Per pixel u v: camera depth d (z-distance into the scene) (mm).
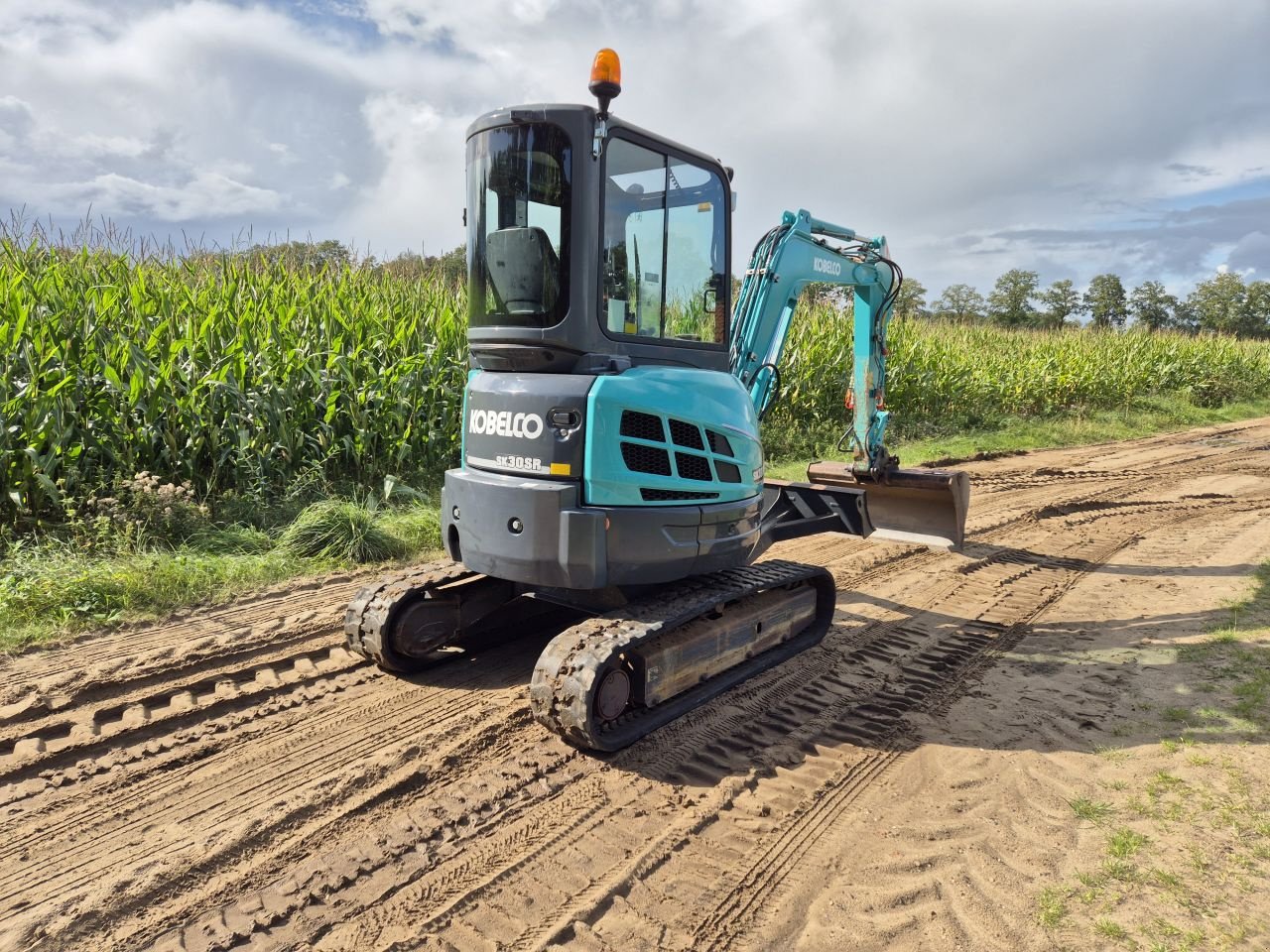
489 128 4016
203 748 3797
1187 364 22844
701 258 4633
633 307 4219
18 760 3625
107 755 3725
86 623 5090
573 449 3881
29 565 5527
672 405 4156
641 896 2945
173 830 3195
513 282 3982
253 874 2969
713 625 4523
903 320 17719
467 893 2918
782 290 5688
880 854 3232
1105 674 4969
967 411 16594
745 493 4680
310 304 8539
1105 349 21000
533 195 3928
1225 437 16922
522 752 3910
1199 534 8570
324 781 3557
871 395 6770
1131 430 17359
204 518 6758
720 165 4664
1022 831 3395
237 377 7414
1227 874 3102
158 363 7270
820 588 5551
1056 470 12367
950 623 5902
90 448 6578
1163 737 4145
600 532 3861
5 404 6004
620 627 3943
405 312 9273
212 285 8422
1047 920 2859
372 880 2982
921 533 7047
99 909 2752
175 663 4641
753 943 2730
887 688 4766
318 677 4609
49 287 7254
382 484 8211
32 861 2996
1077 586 6828
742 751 4012
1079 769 3879
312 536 6742
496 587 5020
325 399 7988
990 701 4609
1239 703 4465
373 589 4617
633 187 4160
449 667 4844
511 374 4152
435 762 3756
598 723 3826
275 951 2619
